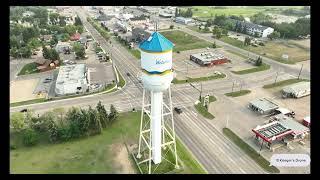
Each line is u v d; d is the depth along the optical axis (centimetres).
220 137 9150
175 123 9938
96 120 9244
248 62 16025
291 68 15188
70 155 8269
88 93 12325
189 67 15325
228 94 12212
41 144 8825
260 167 7825
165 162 7944
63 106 11219
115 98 11906
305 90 11919
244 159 8138
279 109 10606
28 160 8056
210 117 10350
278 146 8669
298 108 11038
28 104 11362
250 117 10394
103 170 7656
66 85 12175
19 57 17100
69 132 8975
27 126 9406
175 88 12812
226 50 18288
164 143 7925
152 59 6544
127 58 16925
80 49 17075
